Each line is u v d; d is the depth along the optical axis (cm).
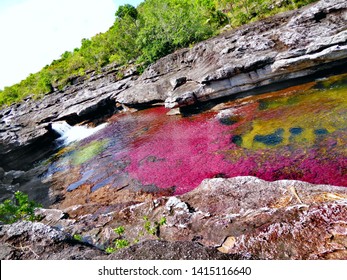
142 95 2947
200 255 538
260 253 643
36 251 694
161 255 550
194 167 1515
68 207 1470
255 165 1327
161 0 4056
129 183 1598
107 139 2584
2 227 791
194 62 2712
